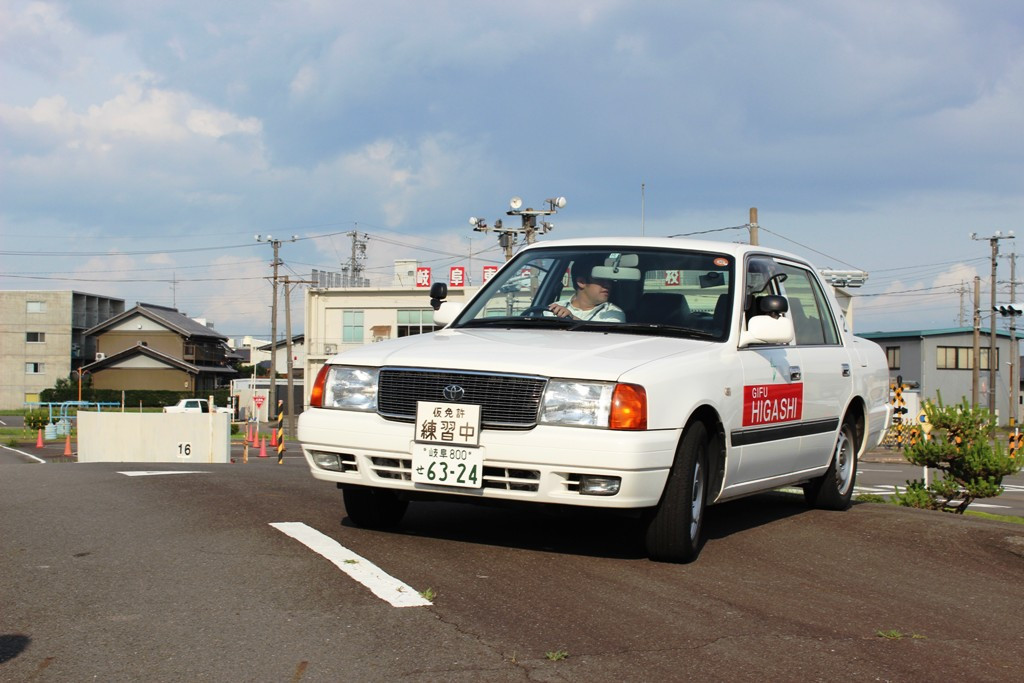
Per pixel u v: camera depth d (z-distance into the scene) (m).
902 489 17.73
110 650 3.72
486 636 3.96
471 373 5.19
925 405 11.16
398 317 63.69
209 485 8.00
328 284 68.06
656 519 5.28
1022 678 3.79
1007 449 10.84
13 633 3.92
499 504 5.33
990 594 5.14
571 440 4.95
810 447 6.83
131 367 75.44
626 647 3.91
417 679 3.47
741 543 6.06
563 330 6.04
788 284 6.98
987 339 63.69
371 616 4.17
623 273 6.33
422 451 5.23
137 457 24.67
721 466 5.73
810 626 4.34
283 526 5.98
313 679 3.45
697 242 6.53
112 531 5.84
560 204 39.91
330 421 5.52
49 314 77.62
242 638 3.87
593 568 5.18
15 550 5.34
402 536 5.82
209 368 79.06
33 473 9.27
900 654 4.00
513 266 6.79
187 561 5.07
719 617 4.39
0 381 77.31
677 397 5.18
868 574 5.43
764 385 6.07
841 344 7.54
